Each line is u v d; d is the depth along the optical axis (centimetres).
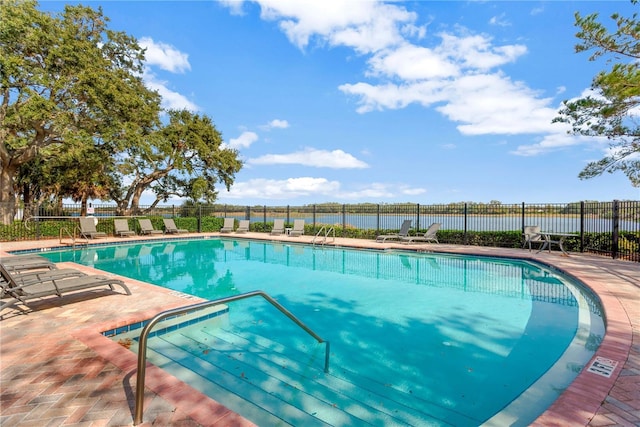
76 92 1527
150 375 290
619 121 1028
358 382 332
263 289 739
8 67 1354
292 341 437
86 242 1432
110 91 1620
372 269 984
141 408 222
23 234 1493
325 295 684
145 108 1997
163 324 464
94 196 2827
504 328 484
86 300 545
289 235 1800
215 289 740
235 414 234
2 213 1588
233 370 355
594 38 924
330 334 464
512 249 1217
